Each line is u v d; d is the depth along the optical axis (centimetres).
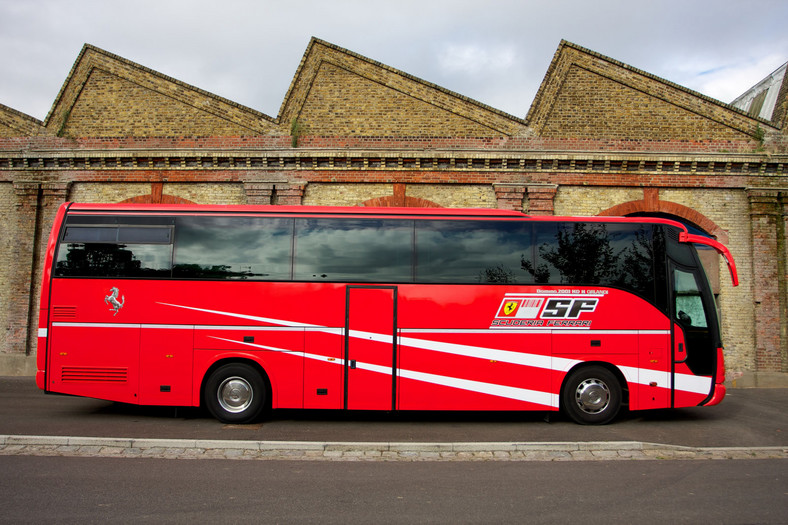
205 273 870
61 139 1441
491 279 878
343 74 1439
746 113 1402
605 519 479
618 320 880
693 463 670
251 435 792
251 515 477
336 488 557
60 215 881
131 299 862
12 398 1097
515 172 1401
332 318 863
